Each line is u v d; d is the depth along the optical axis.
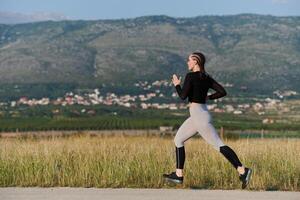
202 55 13.91
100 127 189.62
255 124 198.12
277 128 173.88
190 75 13.70
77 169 16.19
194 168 16.44
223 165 16.34
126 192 13.20
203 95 13.77
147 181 15.29
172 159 17.33
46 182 15.04
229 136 61.69
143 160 17.25
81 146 22.56
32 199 12.27
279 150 19.03
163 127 180.38
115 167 16.19
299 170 16.16
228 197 12.56
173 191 13.37
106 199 12.26
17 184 15.01
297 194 13.02
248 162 17.39
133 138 39.66
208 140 13.73
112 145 23.06
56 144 22.89
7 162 16.78
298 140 26.11
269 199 12.35
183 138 13.95
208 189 14.11
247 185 14.13
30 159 17.16
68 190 13.56
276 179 15.38
